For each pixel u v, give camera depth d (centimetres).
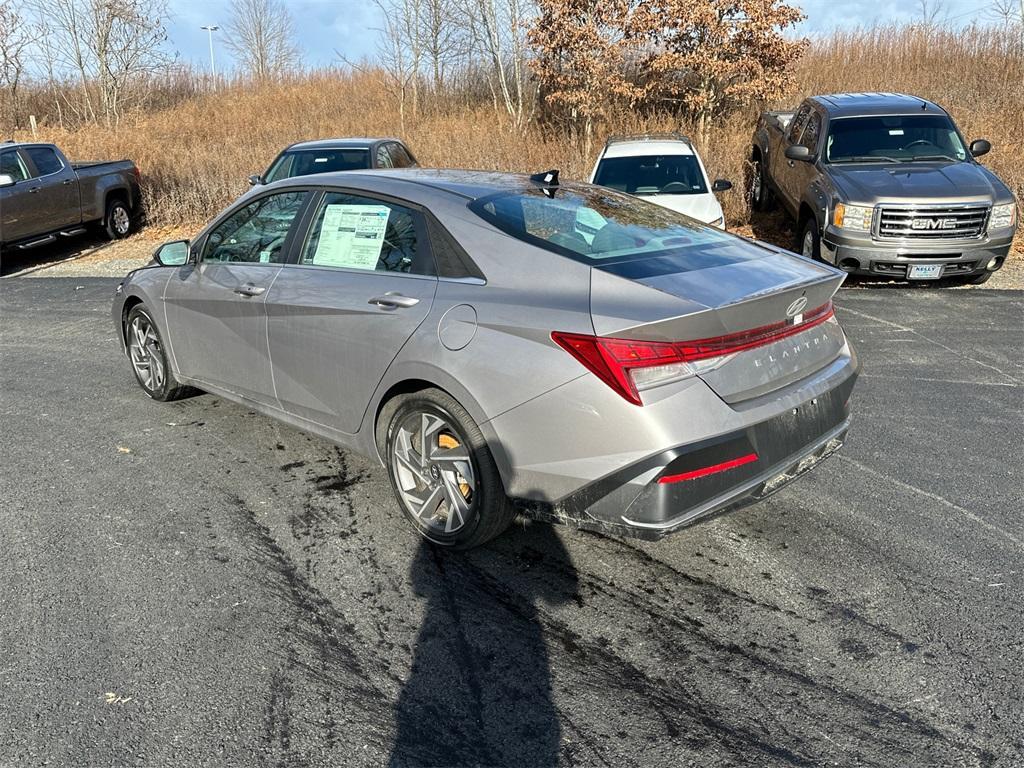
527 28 1603
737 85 1549
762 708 258
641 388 283
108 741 247
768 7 1499
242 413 533
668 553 353
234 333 446
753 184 1298
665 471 281
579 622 306
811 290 319
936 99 1672
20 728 253
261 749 244
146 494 417
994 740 242
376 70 2414
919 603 312
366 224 385
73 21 2448
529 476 309
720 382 293
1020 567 334
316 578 338
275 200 439
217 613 313
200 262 482
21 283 1079
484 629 302
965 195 824
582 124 1641
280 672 279
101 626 304
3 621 308
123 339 569
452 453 339
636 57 1636
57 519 390
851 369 353
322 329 385
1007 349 648
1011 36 1848
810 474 429
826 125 988
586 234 346
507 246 332
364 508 399
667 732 249
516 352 306
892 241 833
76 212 1299
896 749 239
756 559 346
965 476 421
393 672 279
